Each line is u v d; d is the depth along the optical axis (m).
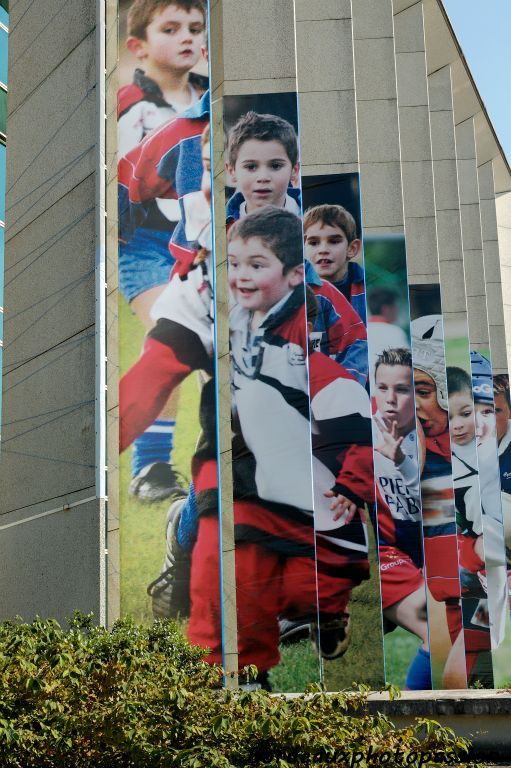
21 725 6.66
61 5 18.72
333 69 24.02
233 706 7.17
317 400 23.70
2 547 17.97
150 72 18.66
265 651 18.42
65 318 17.33
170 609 16.52
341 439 23.50
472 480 34.59
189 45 18.70
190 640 16.38
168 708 7.05
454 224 34.59
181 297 17.83
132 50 18.75
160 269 17.95
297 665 18.27
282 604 18.62
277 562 18.88
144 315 17.80
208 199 18.14
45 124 18.77
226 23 21.03
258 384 19.58
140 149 18.41
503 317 41.56
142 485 17.09
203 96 18.53
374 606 22.38
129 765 6.94
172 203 18.19
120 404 17.50
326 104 23.97
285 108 20.50
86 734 6.85
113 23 18.89
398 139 27.02
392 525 26.27
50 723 6.82
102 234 16.91
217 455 17.09
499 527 37.72
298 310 19.78
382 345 26.69
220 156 20.62
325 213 23.95
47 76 18.92
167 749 6.47
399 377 26.77
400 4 31.02
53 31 18.91
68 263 17.48
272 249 19.98
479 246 38.59
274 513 19.11
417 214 30.81
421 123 30.89
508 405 41.06
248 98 20.59
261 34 20.81
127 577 16.73
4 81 20.55
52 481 16.97
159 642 11.55
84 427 16.36
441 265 34.75
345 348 23.88
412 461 26.41
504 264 45.94
